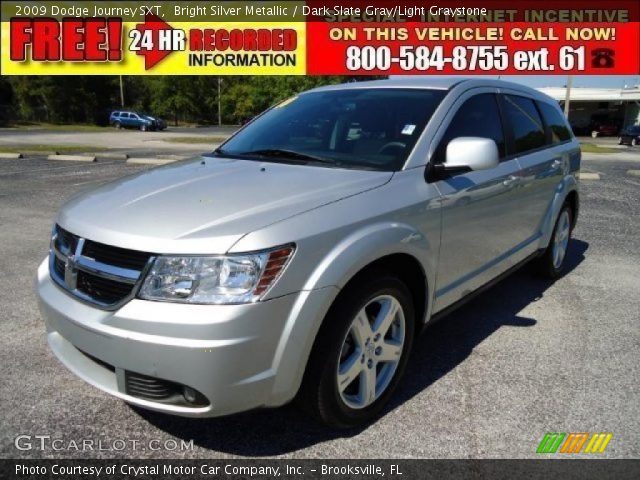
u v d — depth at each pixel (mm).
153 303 2090
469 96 3449
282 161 3105
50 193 9086
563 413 2738
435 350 3451
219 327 2029
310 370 2330
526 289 4648
